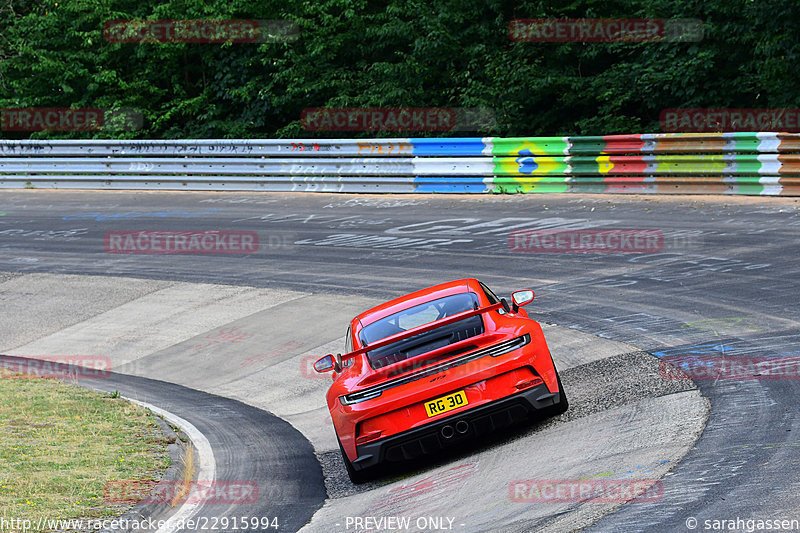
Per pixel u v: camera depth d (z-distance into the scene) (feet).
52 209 252.42
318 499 71.67
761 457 55.21
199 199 249.55
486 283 136.56
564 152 201.57
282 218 214.07
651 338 97.86
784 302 101.96
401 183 229.25
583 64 264.72
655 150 187.83
